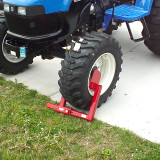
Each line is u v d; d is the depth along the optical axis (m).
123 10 2.44
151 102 2.23
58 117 2.02
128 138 1.81
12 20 1.91
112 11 2.31
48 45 2.04
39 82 2.52
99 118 2.03
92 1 2.18
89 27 2.21
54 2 1.89
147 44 2.81
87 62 1.86
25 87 2.42
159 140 1.82
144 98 2.28
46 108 2.12
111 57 2.10
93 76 1.96
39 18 1.86
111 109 2.14
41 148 1.71
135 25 3.77
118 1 2.58
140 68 2.75
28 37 1.90
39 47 2.04
